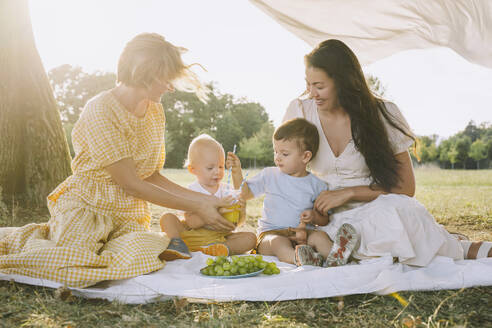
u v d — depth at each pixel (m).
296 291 2.48
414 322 2.10
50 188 6.52
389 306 2.39
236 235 3.61
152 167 3.37
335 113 3.39
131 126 3.10
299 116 3.61
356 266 2.70
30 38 6.69
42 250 2.61
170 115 55.19
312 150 3.46
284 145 3.46
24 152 6.59
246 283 2.54
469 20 4.16
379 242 2.86
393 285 2.54
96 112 2.93
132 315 2.23
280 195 3.52
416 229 2.92
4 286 2.61
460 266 2.85
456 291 2.62
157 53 2.87
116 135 2.97
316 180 3.52
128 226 3.08
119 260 2.67
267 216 3.57
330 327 2.14
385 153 3.19
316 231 3.23
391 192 3.22
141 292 2.51
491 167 56.91
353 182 3.39
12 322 2.08
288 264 3.14
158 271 2.80
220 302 2.44
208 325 2.11
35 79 6.65
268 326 2.11
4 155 6.36
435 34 4.34
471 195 11.21
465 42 4.25
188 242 3.50
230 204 3.37
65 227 2.80
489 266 2.76
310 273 2.64
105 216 3.01
